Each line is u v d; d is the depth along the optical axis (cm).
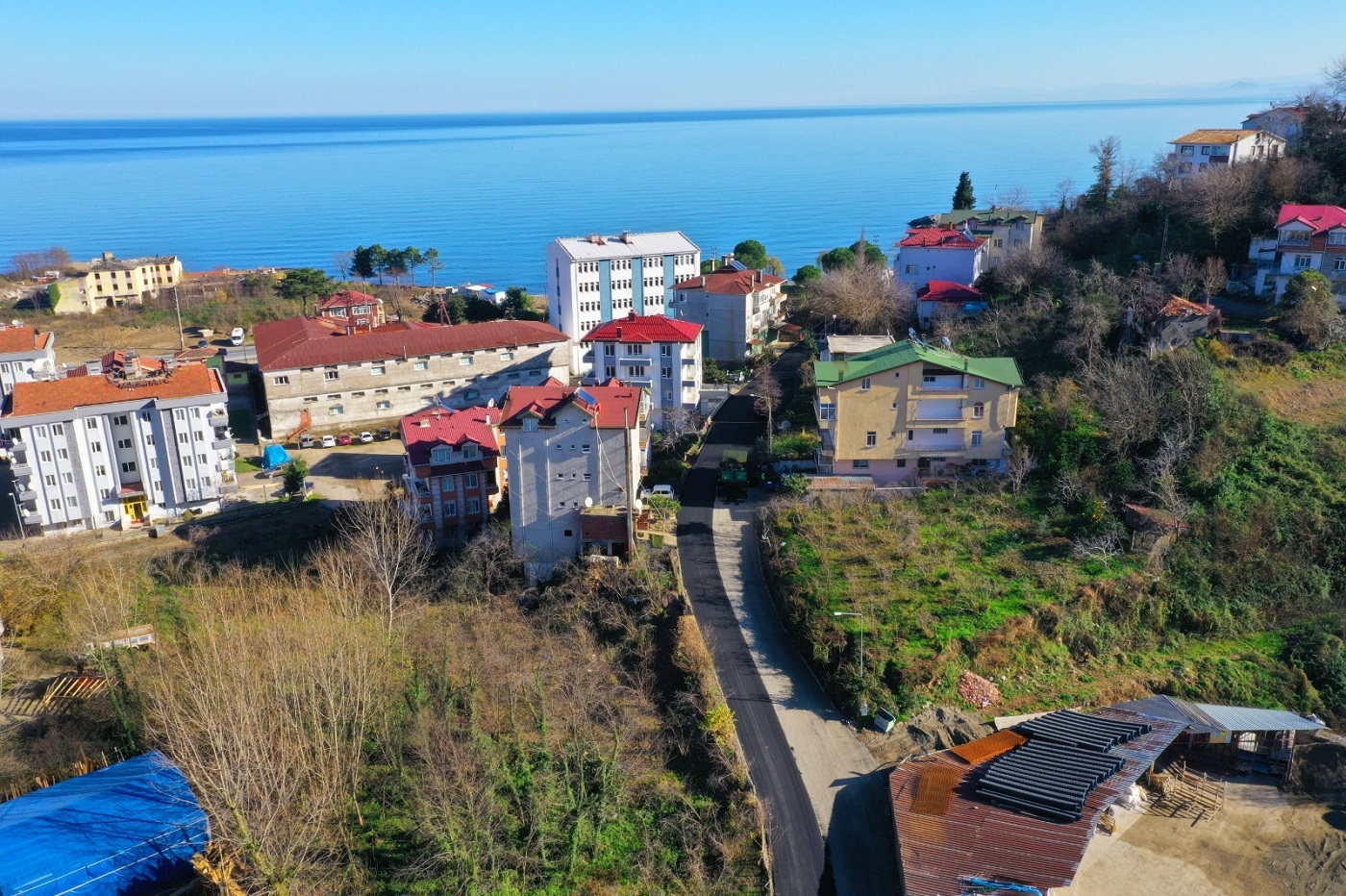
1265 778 5334
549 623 6675
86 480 8256
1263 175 10700
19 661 6550
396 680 5869
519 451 7088
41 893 4419
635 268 12506
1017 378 7569
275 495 8831
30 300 16750
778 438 8856
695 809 5081
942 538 6981
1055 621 6172
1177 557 6606
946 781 5034
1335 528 6738
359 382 10419
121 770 5175
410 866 4769
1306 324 8506
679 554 7256
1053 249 11281
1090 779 4906
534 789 4969
